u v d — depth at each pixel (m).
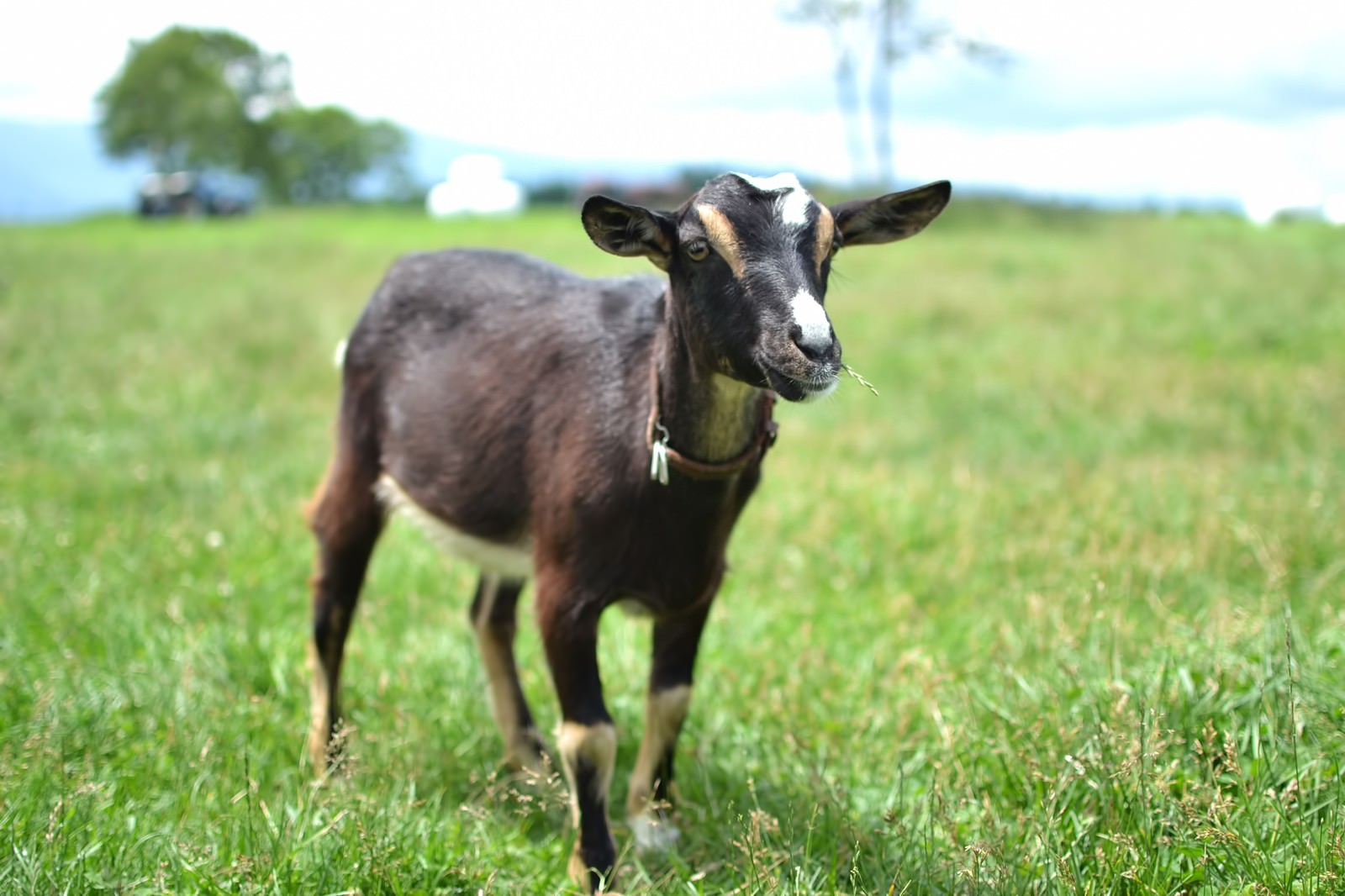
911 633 5.70
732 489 4.07
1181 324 13.77
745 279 3.61
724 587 6.46
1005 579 6.25
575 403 4.19
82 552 6.55
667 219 3.79
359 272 20.56
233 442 9.11
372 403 5.01
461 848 3.93
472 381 4.57
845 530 7.13
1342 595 5.51
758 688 5.16
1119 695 4.32
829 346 3.46
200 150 91.38
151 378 11.29
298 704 5.13
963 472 8.10
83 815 3.87
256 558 6.71
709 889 3.94
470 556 4.75
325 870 3.65
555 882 4.06
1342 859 3.40
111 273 21.08
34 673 4.96
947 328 14.41
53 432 9.17
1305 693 4.15
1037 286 17.14
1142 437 9.06
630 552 4.04
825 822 4.08
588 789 4.05
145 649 5.36
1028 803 4.09
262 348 12.86
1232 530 6.42
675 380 3.89
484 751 4.91
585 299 4.48
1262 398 9.93
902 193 4.03
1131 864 3.58
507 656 5.02
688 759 4.79
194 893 3.59
